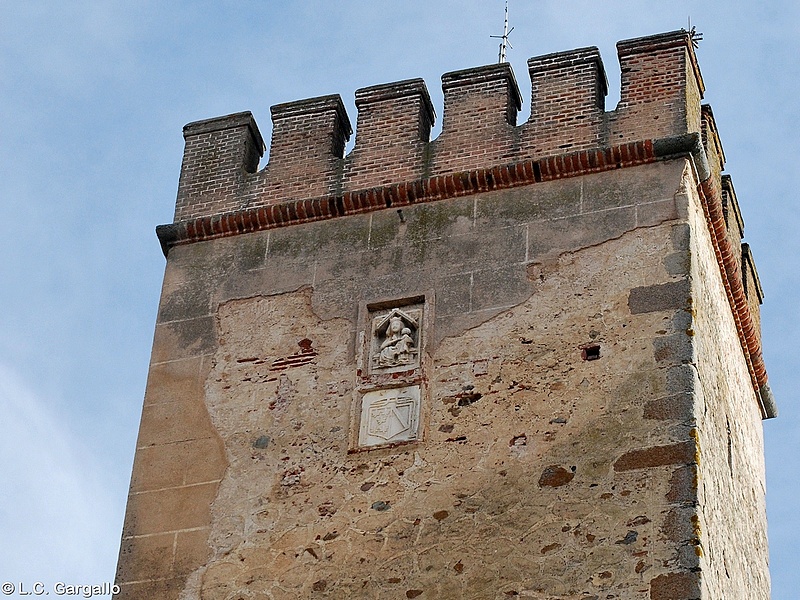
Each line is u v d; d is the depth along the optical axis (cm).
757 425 2161
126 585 1800
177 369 1938
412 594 1703
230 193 2075
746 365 2116
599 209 1905
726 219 2062
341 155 2106
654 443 1722
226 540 1798
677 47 2009
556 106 2006
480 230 1931
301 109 2122
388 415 1822
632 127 1959
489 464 1756
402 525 1745
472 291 1884
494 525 1717
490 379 1814
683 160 1916
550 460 1741
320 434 1834
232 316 1959
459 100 2053
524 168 1952
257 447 1848
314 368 1886
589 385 1778
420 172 2011
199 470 1853
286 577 1755
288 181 2062
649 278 1836
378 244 1959
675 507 1675
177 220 2064
